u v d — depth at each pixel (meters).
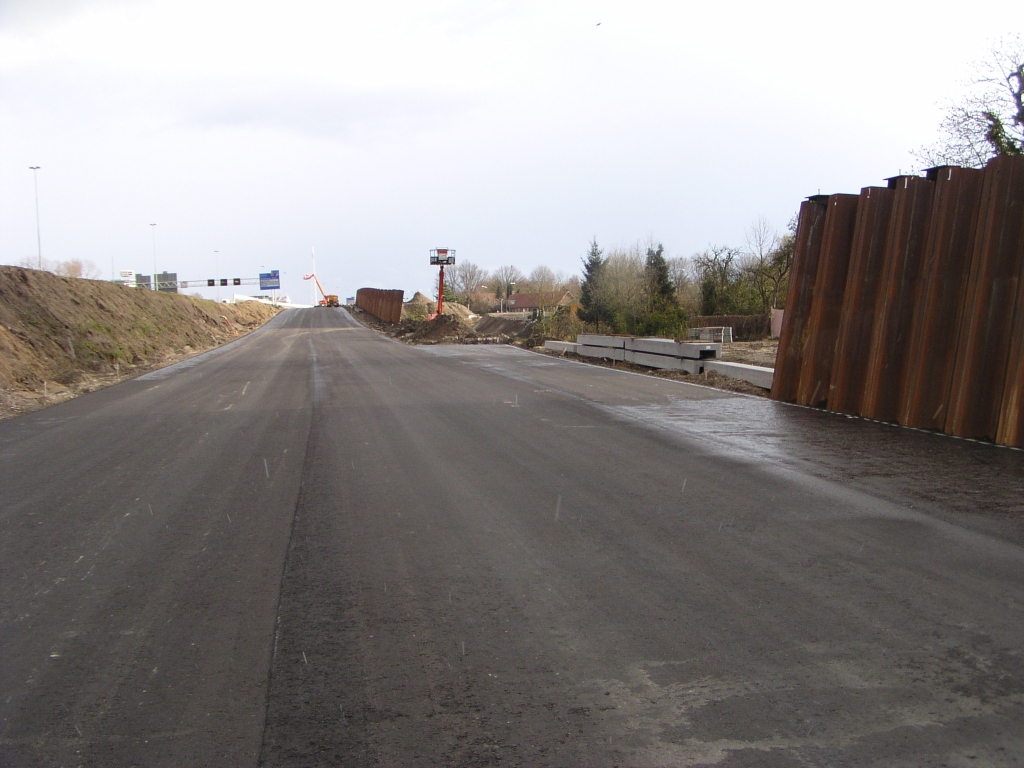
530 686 3.20
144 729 2.95
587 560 4.75
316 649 3.61
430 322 38.59
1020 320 8.09
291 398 13.48
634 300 46.66
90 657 3.59
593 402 12.41
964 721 2.86
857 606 3.95
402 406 12.17
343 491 6.65
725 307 42.41
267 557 4.96
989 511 5.66
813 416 10.66
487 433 9.52
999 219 8.41
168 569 4.77
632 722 2.91
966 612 3.86
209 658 3.54
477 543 5.14
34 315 20.94
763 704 3.02
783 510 5.79
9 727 2.99
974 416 8.70
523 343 31.08
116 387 16.12
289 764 2.69
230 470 7.61
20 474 7.64
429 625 3.85
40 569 4.82
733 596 4.12
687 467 7.39
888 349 10.06
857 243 10.80
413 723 2.94
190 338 35.72
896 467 7.25
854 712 2.94
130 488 6.93
